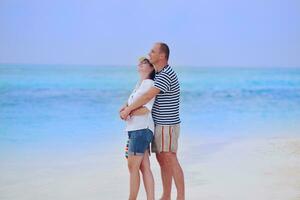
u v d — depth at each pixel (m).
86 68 53.88
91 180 6.60
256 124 12.61
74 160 7.85
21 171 7.08
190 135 10.59
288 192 6.00
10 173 6.95
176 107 5.37
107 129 11.24
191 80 38.12
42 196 5.84
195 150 8.80
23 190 6.08
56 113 14.59
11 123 12.34
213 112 15.51
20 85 26.16
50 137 10.10
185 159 8.00
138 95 5.23
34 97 20.14
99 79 33.56
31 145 9.19
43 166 7.43
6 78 31.64
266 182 6.50
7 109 15.79
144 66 5.36
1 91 22.44
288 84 34.12
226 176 6.85
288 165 7.58
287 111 16.08
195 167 7.41
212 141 9.82
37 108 16.11
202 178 6.73
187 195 5.89
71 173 6.98
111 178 6.72
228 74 51.50
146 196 5.87
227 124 12.53
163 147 5.33
